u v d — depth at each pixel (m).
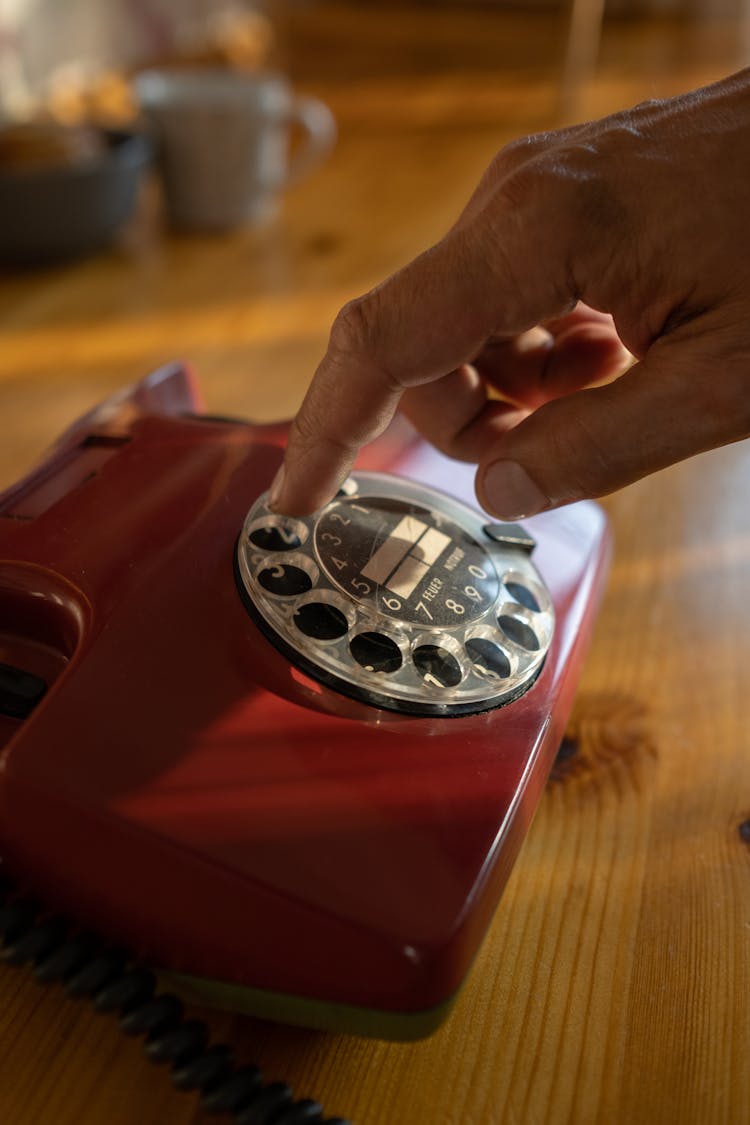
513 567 0.35
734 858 0.33
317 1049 0.29
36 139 0.65
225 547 0.33
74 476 0.35
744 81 0.29
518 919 0.32
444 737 0.30
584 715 0.38
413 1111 0.28
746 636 0.41
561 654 0.34
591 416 0.29
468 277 0.28
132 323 0.62
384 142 0.94
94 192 0.65
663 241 0.28
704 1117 0.28
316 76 1.12
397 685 0.30
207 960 0.27
